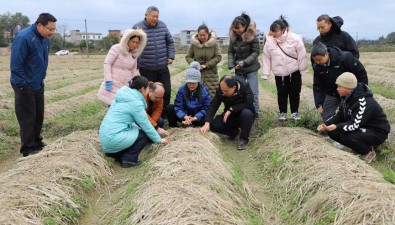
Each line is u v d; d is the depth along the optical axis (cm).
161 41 711
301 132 621
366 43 8006
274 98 1264
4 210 364
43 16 536
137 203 387
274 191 461
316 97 632
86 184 461
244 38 696
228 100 630
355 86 523
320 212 370
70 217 394
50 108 984
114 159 570
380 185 390
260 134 688
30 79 549
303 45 686
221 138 686
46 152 527
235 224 353
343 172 429
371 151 550
